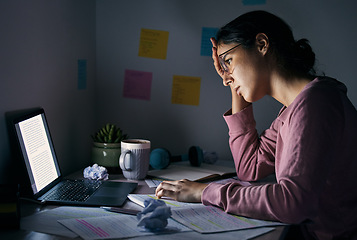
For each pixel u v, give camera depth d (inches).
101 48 75.4
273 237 34.9
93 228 35.4
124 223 37.1
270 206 37.7
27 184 44.0
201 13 71.8
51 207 42.9
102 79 75.9
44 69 54.9
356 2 66.7
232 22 46.6
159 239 33.5
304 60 44.6
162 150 62.5
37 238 33.2
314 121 38.0
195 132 74.6
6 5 45.1
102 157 59.5
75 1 64.6
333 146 37.9
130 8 73.6
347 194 41.1
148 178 57.3
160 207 36.3
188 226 36.6
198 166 65.8
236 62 45.2
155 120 75.6
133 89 75.4
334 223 41.2
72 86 64.9
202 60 72.7
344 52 68.1
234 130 59.5
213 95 73.1
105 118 76.4
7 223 35.0
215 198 42.2
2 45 44.8
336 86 41.1
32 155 46.6
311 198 36.6
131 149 55.7
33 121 48.8
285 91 44.7
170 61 73.7
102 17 74.6
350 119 39.9
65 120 62.6
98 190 48.9
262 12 46.0
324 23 68.2
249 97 45.8
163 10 72.8
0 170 45.3
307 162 37.2
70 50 63.5
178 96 74.2
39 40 53.2
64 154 62.6
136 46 74.3
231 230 36.1
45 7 54.4
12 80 47.1
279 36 44.1
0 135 45.1
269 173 57.9
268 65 44.5
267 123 71.8
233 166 68.4
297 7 68.8
